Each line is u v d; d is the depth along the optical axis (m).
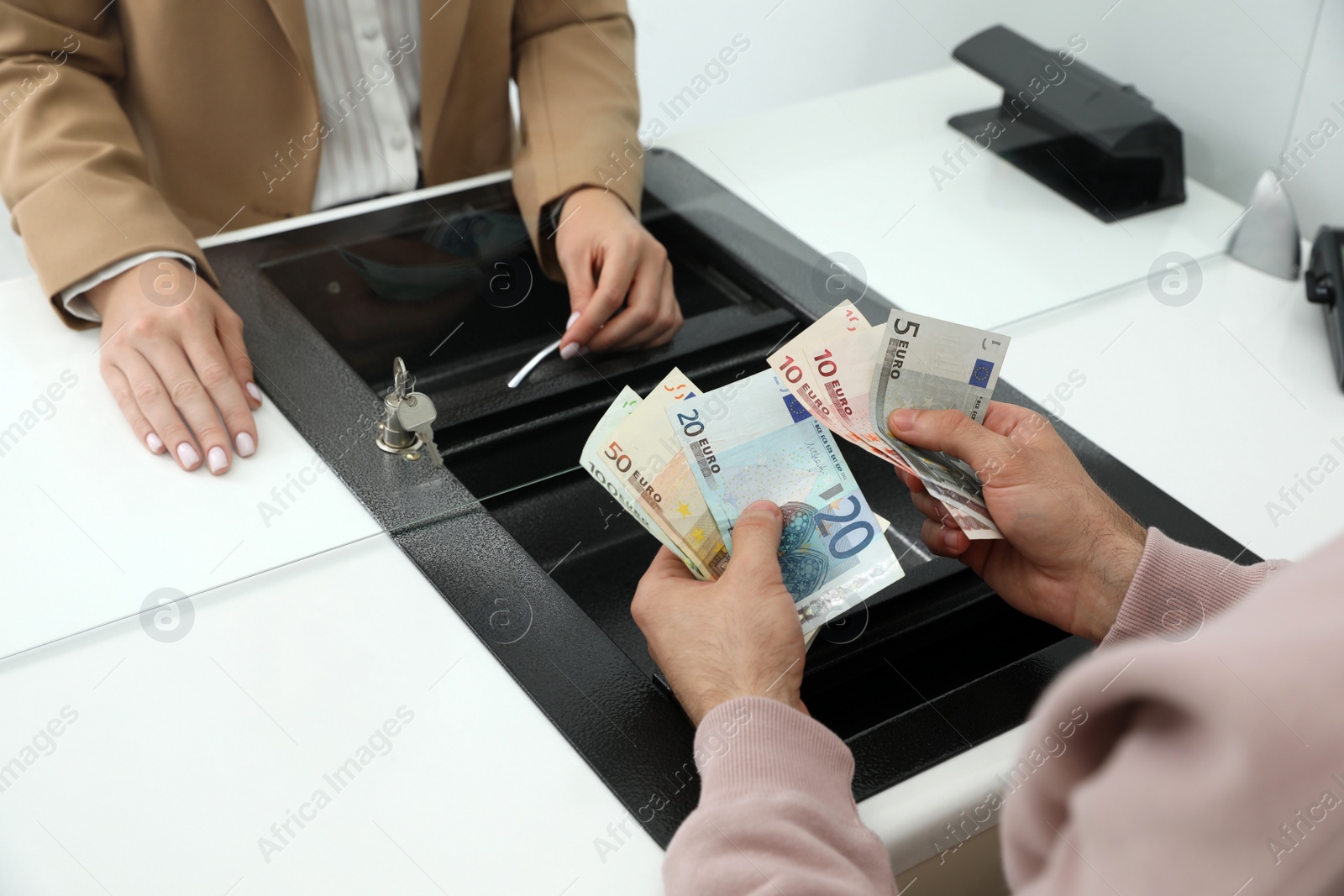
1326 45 1.49
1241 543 1.12
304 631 0.94
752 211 1.31
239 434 1.09
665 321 1.20
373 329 1.18
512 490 1.12
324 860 0.78
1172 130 1.50
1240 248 1.54
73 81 1.26
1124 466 1.20
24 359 1.17
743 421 1.00
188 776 0.82
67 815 0.79
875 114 1.43
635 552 1.11
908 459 0.96
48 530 1.00
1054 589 0.96
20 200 1.20
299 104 1.29
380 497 1.07
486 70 1.34
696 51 1.35
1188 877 0.41
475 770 0.85
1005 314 1.33
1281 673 0.39
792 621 0.84
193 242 1.23
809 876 0.65
